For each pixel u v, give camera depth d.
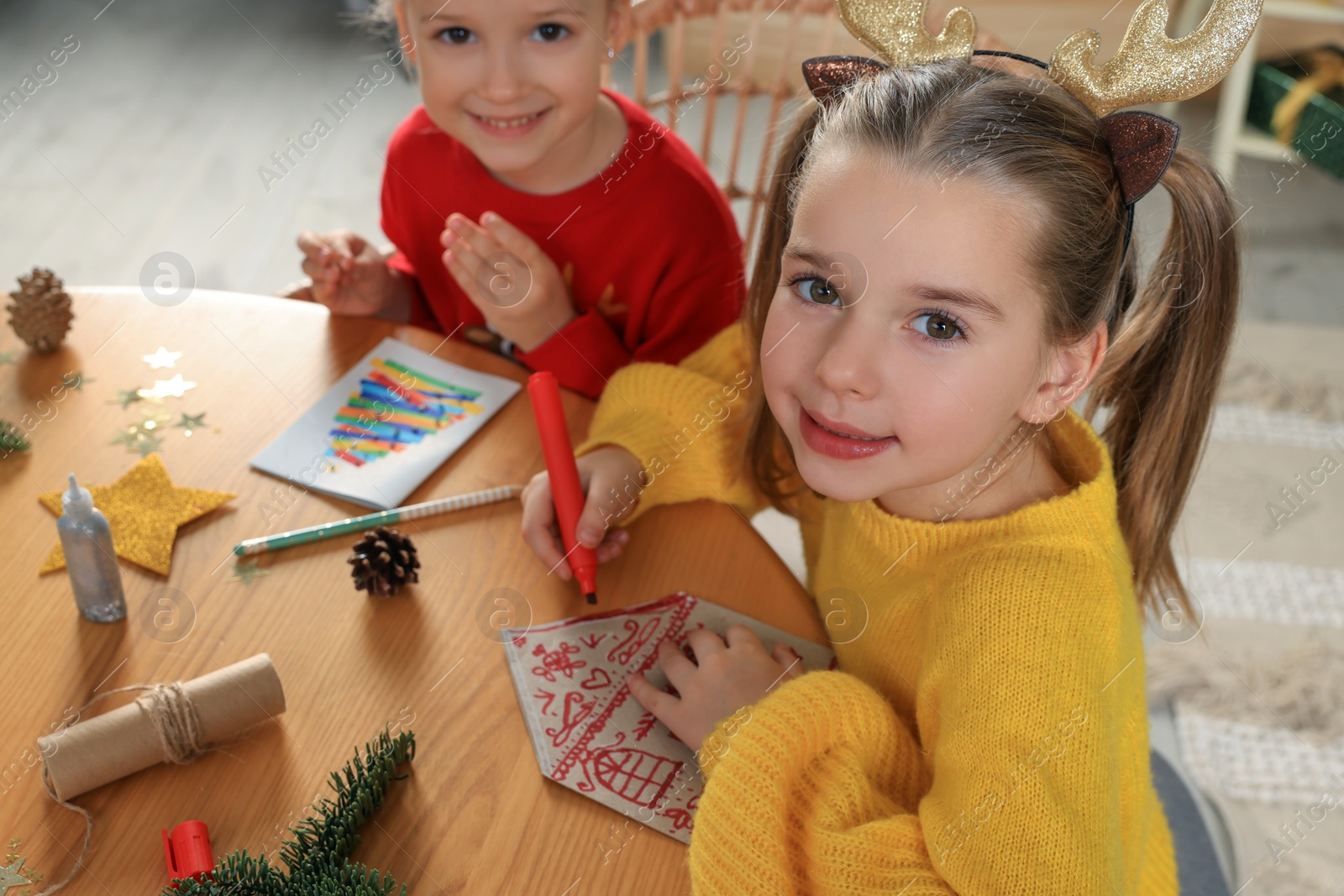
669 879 0.63
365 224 2.42
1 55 2.90
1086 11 2.58
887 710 0.72
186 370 0.96
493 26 1.06
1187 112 2.67
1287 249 2.39
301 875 0.59
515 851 0.64
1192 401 0.83
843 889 0.64
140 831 0.64
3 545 0.80
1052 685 0.66
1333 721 1.52
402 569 0.77
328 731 0.70
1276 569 1.73
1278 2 2.46
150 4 3.13
